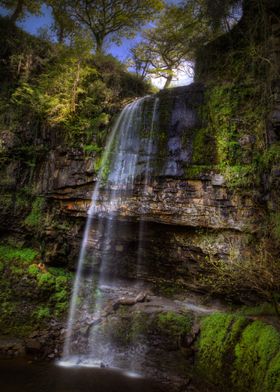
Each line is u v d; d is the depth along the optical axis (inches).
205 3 376.8
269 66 256.4
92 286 340.2
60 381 221.0
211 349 224.7
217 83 301.9
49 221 353.7
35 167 370.0
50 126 363.6
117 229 335.6
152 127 320.8
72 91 370.0
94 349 270.2
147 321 271.9
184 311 274.1
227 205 263.9
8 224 355.3
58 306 311.4
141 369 247.1
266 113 251.8
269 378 170.6
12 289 314.8
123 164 327.3
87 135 351.3
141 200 305.7
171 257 311.6
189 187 284.8
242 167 258.8
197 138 290.5
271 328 199.9
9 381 214.4
